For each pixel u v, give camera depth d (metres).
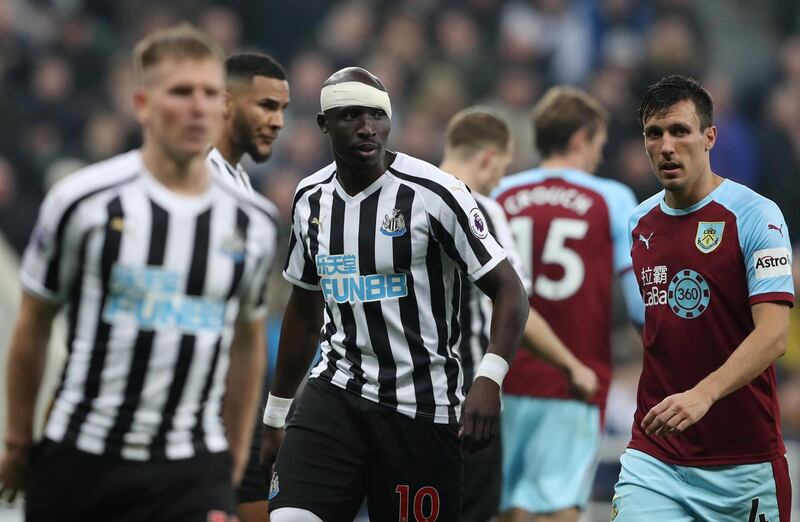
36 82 45.50
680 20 53.16
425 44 51.97
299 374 19.20
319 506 17.81
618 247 24.64
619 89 48.19
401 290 17.64
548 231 24.80
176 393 14.05
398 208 17.58
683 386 17.56
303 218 18.34
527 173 25.52
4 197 40.12
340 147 17.47
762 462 17.38
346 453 17.97
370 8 52.81
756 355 16.42
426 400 17.80
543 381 24.53
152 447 14.00
